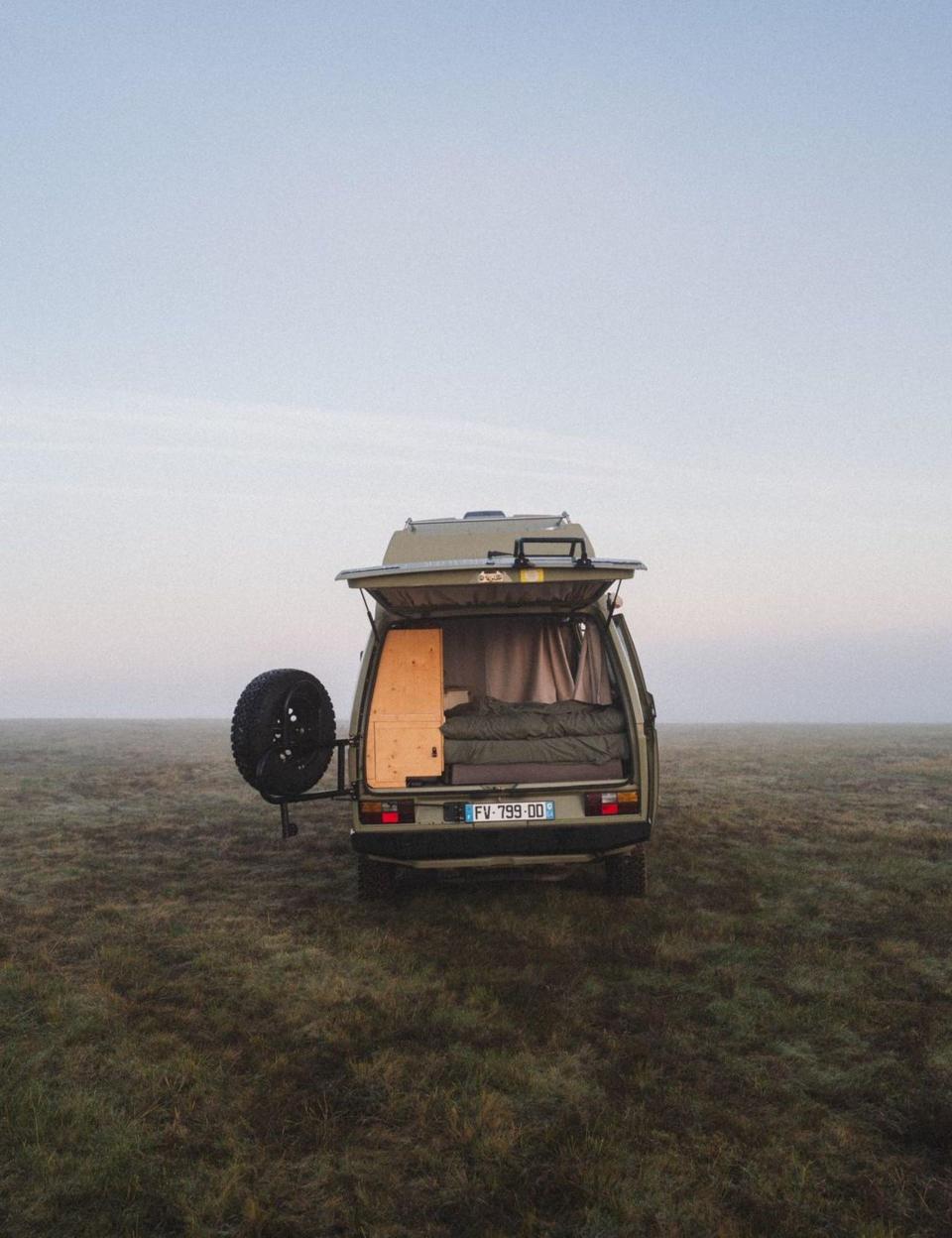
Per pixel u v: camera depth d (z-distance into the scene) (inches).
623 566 216.5
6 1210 109.9
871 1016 169.9
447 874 256.4
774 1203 110.1
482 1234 104.6
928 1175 117.3
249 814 432.5
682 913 238.2
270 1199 112.1
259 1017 173.9
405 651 246.1
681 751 776.3
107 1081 145.3
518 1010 173.6
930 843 330.3
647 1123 129.8
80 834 377.7
